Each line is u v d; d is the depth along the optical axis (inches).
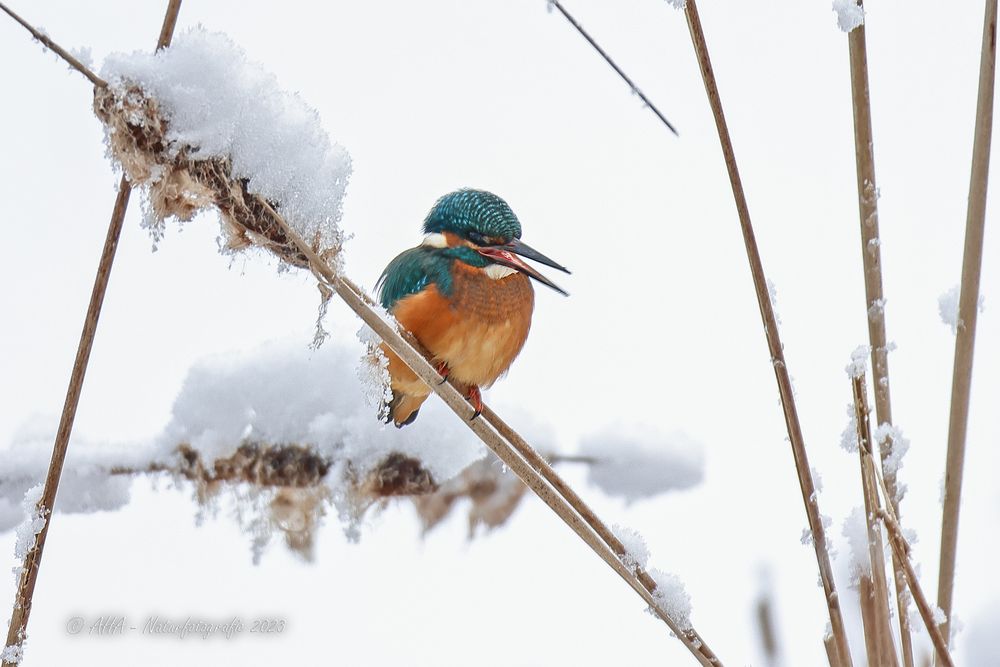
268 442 246.5
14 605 189.3
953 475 198.4
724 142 191.2
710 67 189.2
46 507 189.6
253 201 187.9
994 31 188.2
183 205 184.1
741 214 192.2
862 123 197.6
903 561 177.3
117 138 178.5
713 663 205.9
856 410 191.9
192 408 249.3
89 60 177.5
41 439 245.9
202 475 244.8
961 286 196.2
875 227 200.7
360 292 206.1
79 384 190.4
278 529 246.2
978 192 192.2
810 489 194.5
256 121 187.6
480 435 205.3
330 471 247.0
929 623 175.3
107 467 242.5
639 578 208.7
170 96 180.4
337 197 197.5
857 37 195.0
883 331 203.3
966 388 196.4
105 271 186.7
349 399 254.4
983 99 190.1
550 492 203.0
